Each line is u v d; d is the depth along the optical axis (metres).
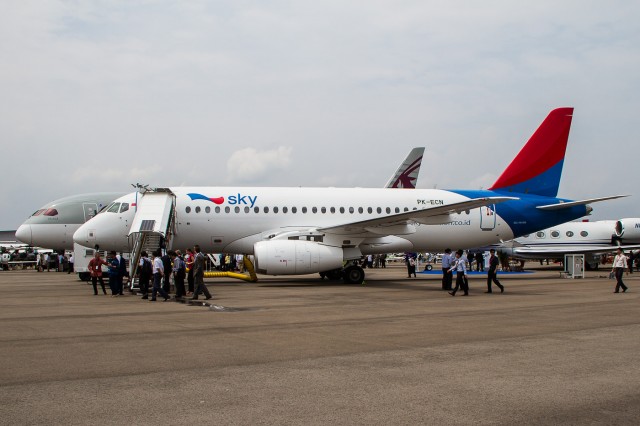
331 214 29.28
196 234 28.20
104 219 27.70
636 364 9.23
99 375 8.48
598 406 6.90
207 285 27.81
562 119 32.72
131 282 23.81
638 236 49.28
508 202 31.50
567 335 12.16
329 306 18.00
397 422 6.30
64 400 7.14
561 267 55.44
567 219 32.31
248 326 13.48
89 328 13.17
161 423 6.25
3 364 9.23
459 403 7.02
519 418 6.44
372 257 61.78
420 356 9.88
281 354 10.05
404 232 27.08
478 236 31.23
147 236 25.92
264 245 26.00
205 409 6.77
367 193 30.30
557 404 6.98
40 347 10.73
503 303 19.00
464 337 11.89
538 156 32.56
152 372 8.67
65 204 33.75
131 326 13.48
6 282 32.38
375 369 8.87
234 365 9.16
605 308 17.44
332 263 26.66
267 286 27.09
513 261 59.34
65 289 26.31
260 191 29.25
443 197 31.00
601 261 65.50
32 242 33.31
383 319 14.80
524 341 11.39
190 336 11.98
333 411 6.70
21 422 6.27
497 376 8.41
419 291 24.14
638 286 27.61
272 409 6.77
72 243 33.69
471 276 37.91
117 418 6.42
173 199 27.55
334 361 9.47
